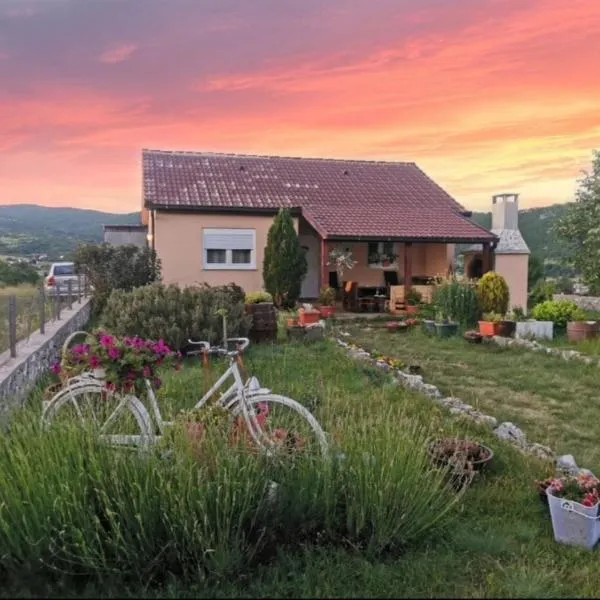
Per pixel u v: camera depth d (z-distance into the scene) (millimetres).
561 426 6223
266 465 3412
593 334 12086
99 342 4273
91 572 2924
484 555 3338
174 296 9742
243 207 16859
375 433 3725
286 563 3115
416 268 20344
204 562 2955
